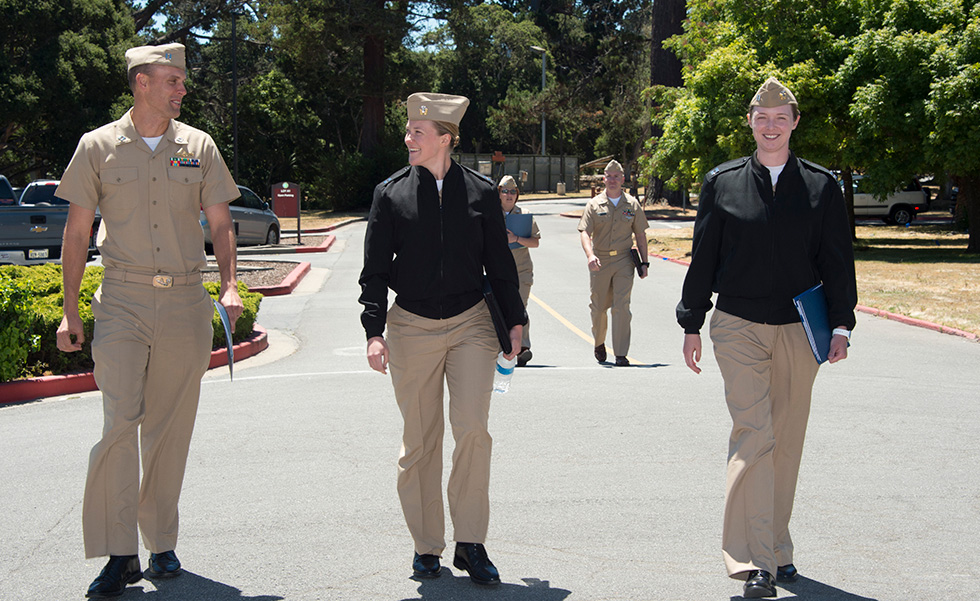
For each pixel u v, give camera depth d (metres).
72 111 41.53
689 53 29.06
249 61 69.00
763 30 24.67
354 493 5.27
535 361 9.95
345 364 9.84
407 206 4.00
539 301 15.07
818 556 4.30
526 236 9.53
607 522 4.78
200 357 4.15
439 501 4.16
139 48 4.03
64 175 3.99
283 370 9.51
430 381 4.08
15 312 8.32
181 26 60.34
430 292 4.00
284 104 60.94
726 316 4.00
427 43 63.50
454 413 4.01
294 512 4.95
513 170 67.12
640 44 66.19
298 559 4.29
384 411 7.33
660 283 17.89
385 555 4.34
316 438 6.48
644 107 63.03
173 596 3.86
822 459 5.91
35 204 19.31
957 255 22.75
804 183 3.96
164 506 4.14
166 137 4.07
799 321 3.95
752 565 3.73
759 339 3.94
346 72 54.03
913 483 5.41
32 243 18.64
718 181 4.07
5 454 6.12
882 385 8.40
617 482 5.45
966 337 11.47
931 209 46.12
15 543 4.50
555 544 4.48
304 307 14.58
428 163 4.05
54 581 4.02
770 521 3.77
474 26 55.66
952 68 20.47
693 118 25.38
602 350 9.88
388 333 4.16
